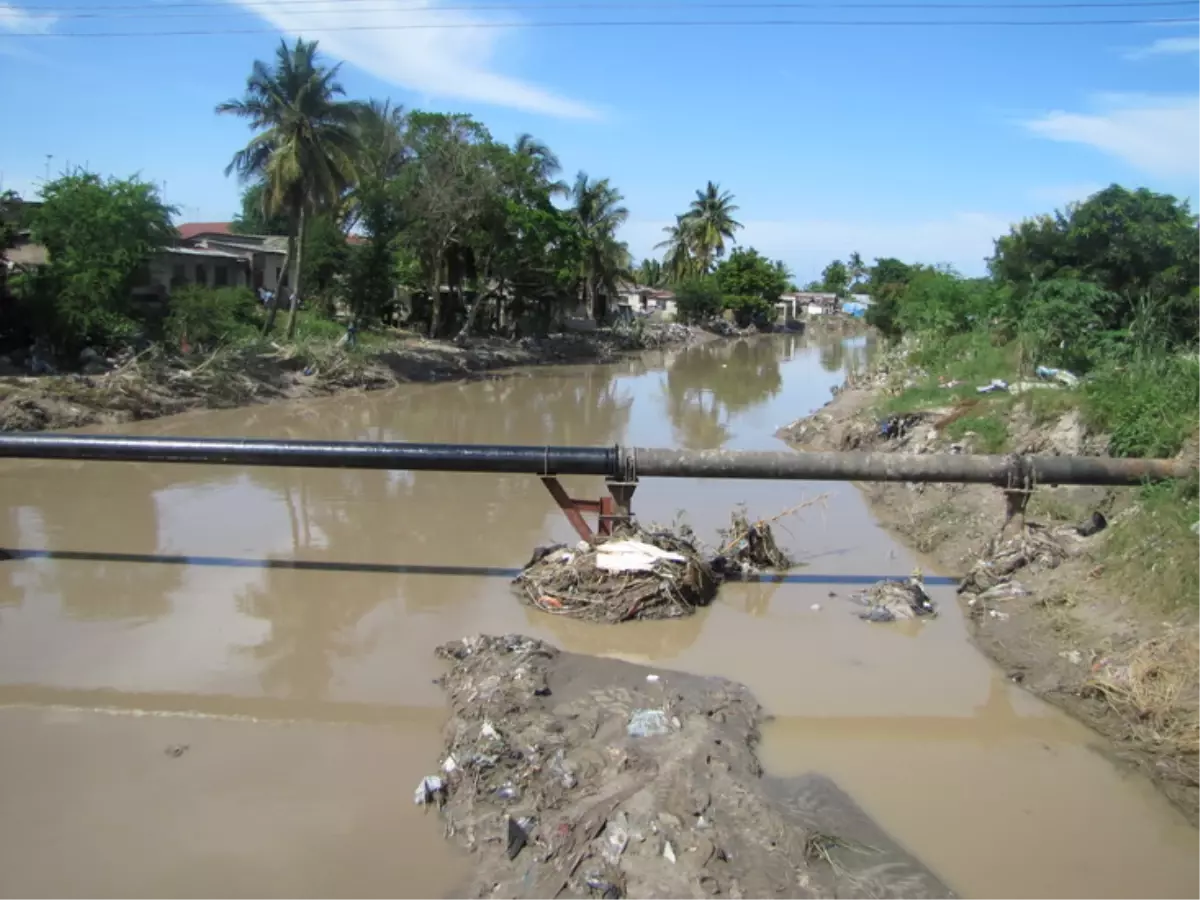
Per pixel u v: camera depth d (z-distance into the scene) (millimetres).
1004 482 10305
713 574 10586
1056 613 8812
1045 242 20656
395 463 10266
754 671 8078
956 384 19859
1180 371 12734
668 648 8586
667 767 5773
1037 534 10422
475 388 33438
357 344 33750
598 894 4660
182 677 7844
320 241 39562
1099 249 19766
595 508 10594
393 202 38750
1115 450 11734
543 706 6902
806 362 50094
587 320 59031
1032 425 14070
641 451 10453
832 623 9305
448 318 46312
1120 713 7027
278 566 11047
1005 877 5211
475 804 5676
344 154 31266
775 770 6367
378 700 7402
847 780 6270
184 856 5301
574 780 5734
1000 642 8664
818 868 4977
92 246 24906
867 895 4766
